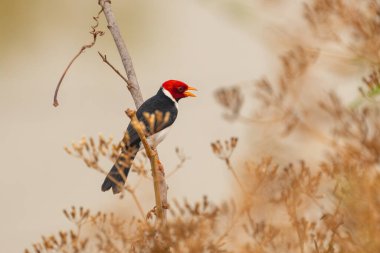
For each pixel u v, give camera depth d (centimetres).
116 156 872
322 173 1051
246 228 918
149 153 883
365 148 1000
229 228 878
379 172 964
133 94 1102
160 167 1065
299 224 929
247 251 921
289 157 1147
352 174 949
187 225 831
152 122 898
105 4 1116
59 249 862
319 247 931
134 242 849
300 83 1227
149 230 845
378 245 907
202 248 833
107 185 1085
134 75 1108
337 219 932
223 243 861
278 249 936
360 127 1007
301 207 983
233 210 906
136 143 1146
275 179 961
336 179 964
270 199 943
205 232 850
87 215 874
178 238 828
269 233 924
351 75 1250
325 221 932
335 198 973
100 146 864
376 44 1200
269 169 1023
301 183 966
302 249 925
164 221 865
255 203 936
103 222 882
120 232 865
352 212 931
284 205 946
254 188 942
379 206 930
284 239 948
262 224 923
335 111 1051
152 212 888
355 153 996
